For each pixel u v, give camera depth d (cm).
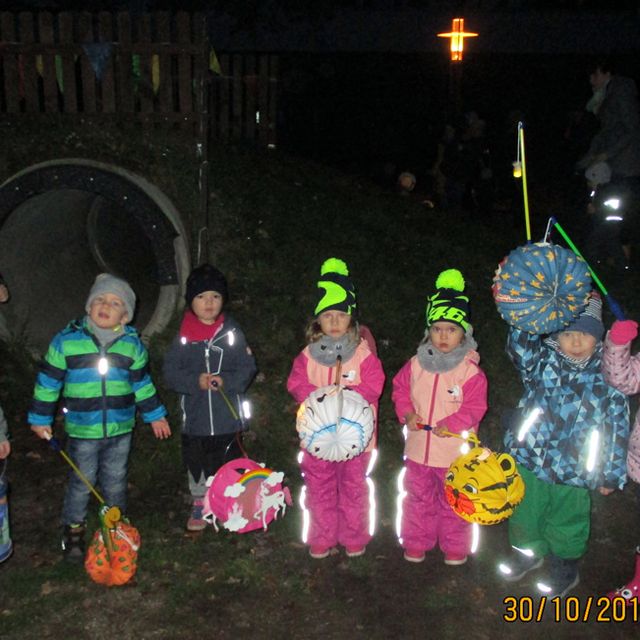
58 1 808
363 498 248
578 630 227
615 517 285
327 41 1027
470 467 211
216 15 995
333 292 238
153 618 228
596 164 482
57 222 423
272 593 238
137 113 428
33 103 426
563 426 217
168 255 371
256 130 622
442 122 876
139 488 296
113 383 240
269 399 347
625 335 203
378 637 222
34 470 306
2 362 358
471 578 246
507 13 1062
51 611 229
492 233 570
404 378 242
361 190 601
